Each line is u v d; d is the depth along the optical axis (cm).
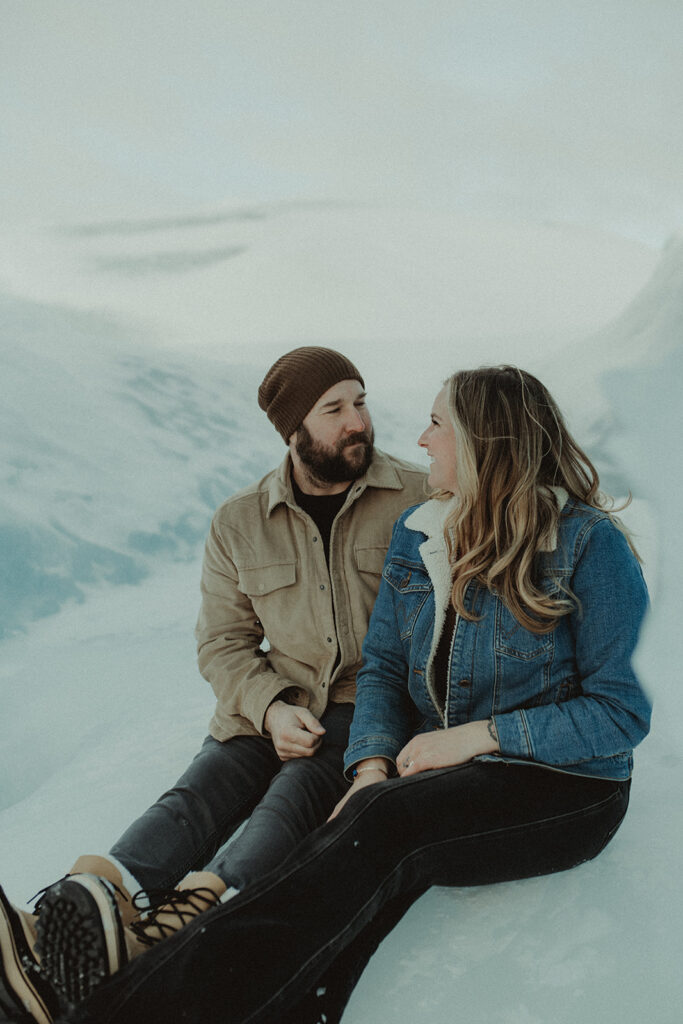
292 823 159
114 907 117
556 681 152
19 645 399
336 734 180
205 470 604
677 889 149
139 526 521
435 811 139
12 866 188
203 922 120
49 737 302
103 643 389
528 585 149
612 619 147
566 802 145
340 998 129
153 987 114
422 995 134
